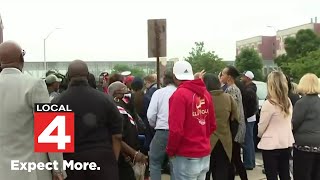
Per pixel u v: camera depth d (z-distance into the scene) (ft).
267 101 20.12
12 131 13.25
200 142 16.93
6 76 13.50
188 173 16.94
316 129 19.63
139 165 18.48
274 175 20.24
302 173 20.07
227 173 21.15
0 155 13.28
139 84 26.76
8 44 13.66
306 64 157.79
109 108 14.92
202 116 17.02
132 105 21.54
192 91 16.75
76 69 14.85
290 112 20.24
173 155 16.97
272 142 19.93
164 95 21.62
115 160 15.11
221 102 20.90
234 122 21.44
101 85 29.71
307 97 19.75
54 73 27.45
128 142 18.22
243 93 26.86
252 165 29.30
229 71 25.55
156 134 21.84
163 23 27.04
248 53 197.16
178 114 16.43
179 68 17.40
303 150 19.84
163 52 27.12
